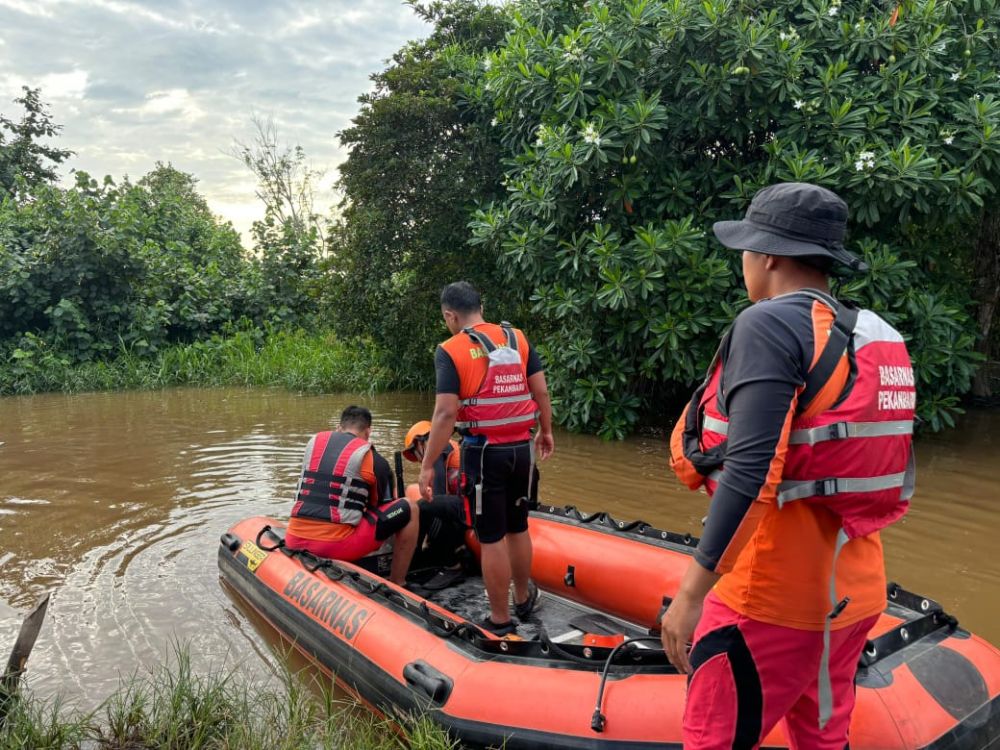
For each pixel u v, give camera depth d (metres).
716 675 1.77
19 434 9.12
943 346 7.52
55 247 14.64
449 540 4.73
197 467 7.39
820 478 1.66
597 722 2.53
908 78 7.71
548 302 8.28
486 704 2.79
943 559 4.77
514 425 3.64
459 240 10.55
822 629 1.72
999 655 2.74
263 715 3.17
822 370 1.64
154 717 3.06
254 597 4.20
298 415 10.21
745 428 1.61
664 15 7.67
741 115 7.98
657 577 3.79
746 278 1.91
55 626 4.05
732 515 1.60
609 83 7.96
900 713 2.37
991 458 7.24
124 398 12.20
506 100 9.05
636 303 7.84
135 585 4.61
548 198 8.00
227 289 16.50
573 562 4.16
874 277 7.23
